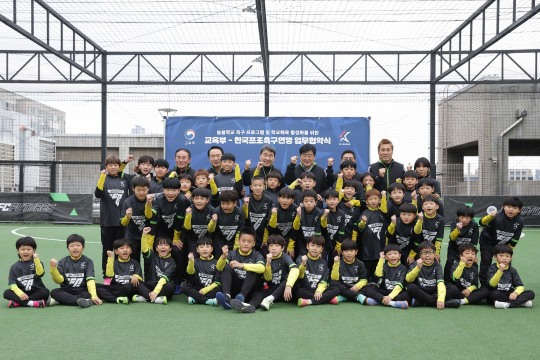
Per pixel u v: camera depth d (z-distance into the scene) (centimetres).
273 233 659
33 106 2162
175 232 660
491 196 1573
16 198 1675
